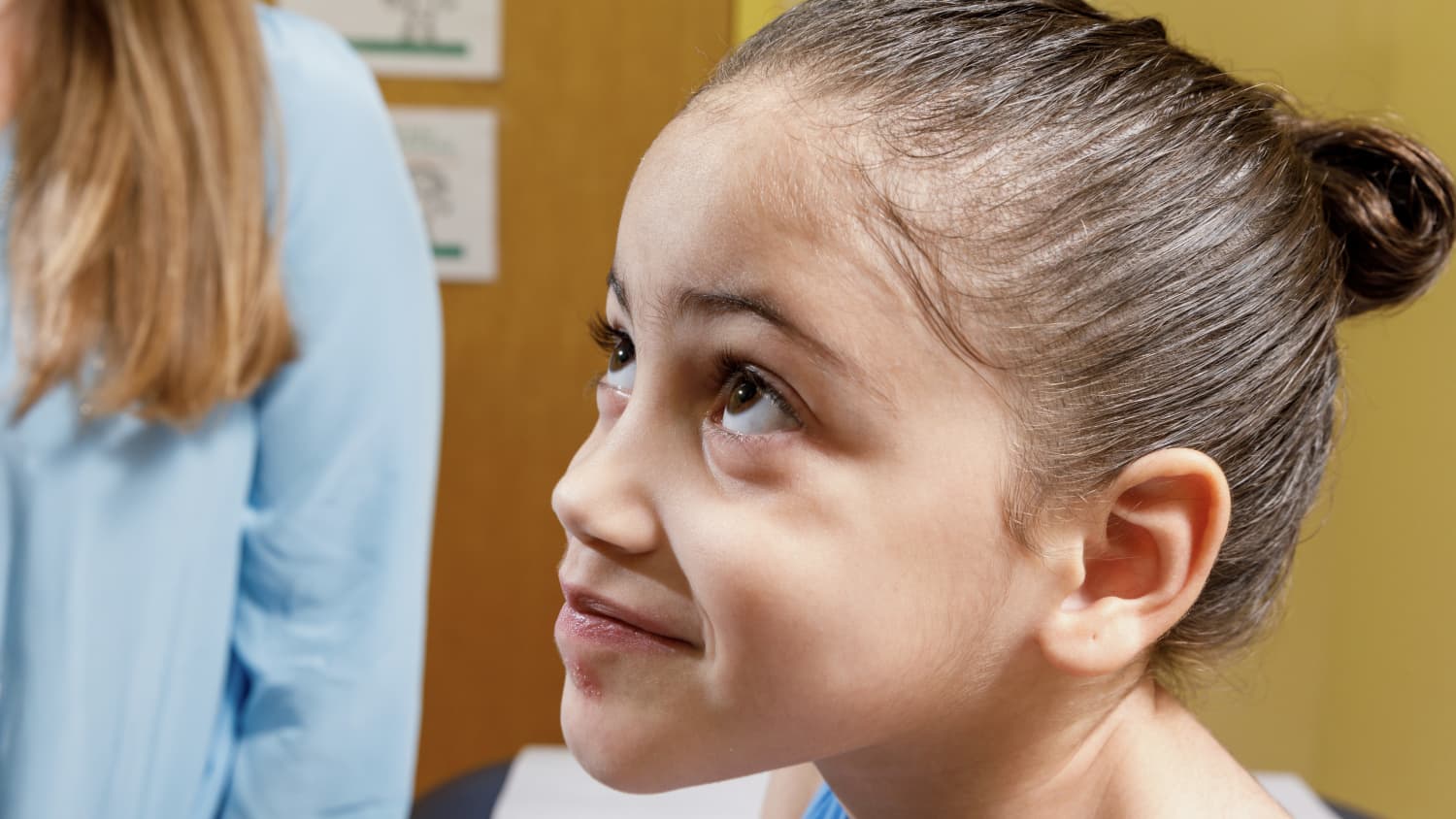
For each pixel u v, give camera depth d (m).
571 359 1.97
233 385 0.87
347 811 0.96
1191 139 0.48
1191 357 0.47
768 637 0.43
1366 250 0.56
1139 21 0.52
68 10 0.89
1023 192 0.44
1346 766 1.66
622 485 0.44
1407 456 1.52
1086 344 0.45
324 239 0.92
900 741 0.49
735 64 0.48
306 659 0.95
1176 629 0.53
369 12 1.85
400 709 0.97
